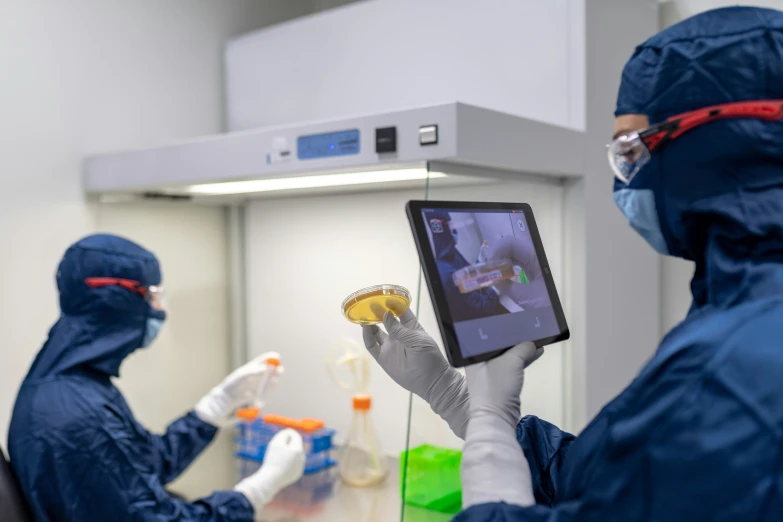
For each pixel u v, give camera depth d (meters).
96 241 1.38
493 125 1.17
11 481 1.22
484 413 0.66
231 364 2.05
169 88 1.94
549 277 0.77
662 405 0.51
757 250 0.58
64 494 1.19
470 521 0.57
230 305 2.04
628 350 1.63
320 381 1.78
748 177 0.60
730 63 0.60
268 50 1.96
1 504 1.17
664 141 0.64
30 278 1.65
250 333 1.98
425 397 0.82
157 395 1.88
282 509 1.49
